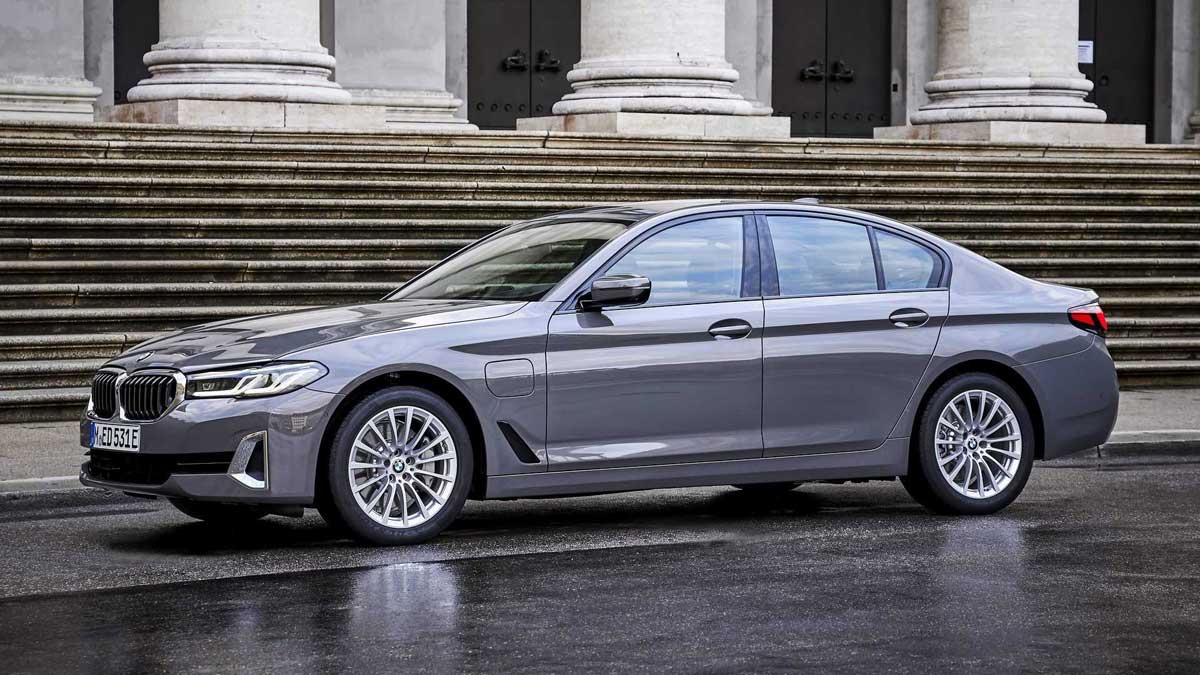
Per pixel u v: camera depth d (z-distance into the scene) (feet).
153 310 44.62
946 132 75.10
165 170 51.72
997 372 30.55
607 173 57.62
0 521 29.37
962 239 57.57
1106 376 31.32
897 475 29.66
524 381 26.76
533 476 26.91
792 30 88.33
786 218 29.32
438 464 26.66
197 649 19.66
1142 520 29.50
